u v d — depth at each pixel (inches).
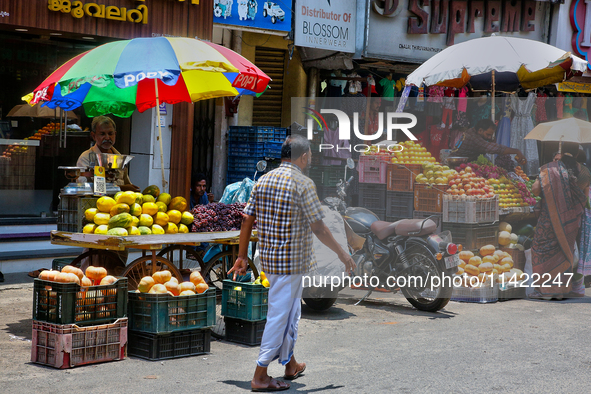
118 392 175.2
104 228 227.6
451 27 530.6
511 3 560.4
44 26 351.6
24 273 346.3
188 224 252.2
